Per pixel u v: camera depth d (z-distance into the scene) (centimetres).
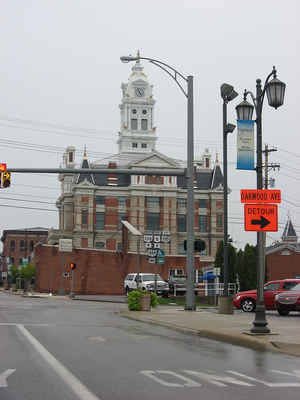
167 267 6956
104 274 6506
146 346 1423
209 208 9462
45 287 6362
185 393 848
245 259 6156
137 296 2805
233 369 1087
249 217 1653
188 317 2341
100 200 9256
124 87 11431
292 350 1346
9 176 2830
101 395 822
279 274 7331
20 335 1608
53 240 9162
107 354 1256
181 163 10138
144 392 850
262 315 1639
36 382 917
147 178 9275
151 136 10956
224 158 2711
